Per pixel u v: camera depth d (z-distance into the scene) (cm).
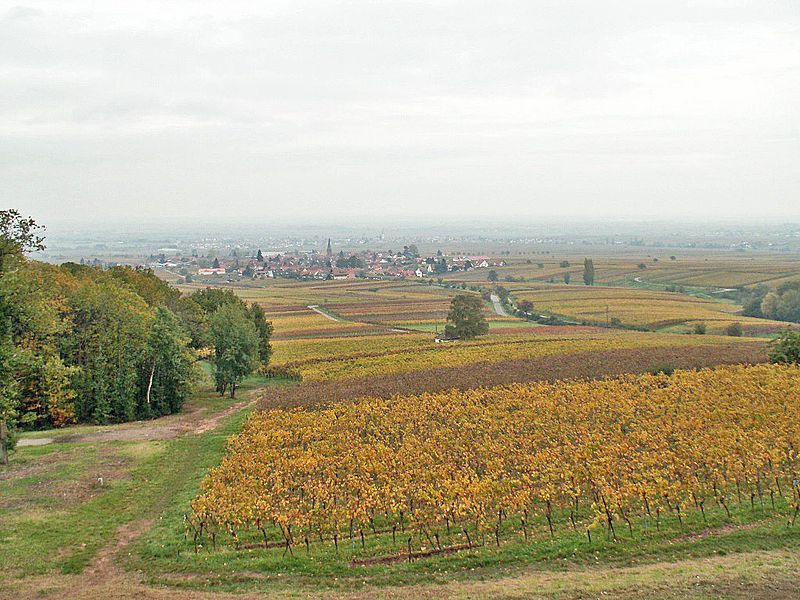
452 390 6397
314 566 2730
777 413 4738
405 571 2650
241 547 2986
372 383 7431
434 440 4372
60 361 5497
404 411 5441
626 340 11400
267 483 3734
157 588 2548
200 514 3069
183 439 5259
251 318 9462
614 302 18375
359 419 5312
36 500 3597
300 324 15388
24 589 2500
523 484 3434
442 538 2981
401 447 4222
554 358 9006
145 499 3688
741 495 3319
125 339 6481
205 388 8619
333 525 3097
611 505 3041
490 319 16238
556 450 3922
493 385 6931
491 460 3919
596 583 2381
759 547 2686
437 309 18075
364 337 13200
